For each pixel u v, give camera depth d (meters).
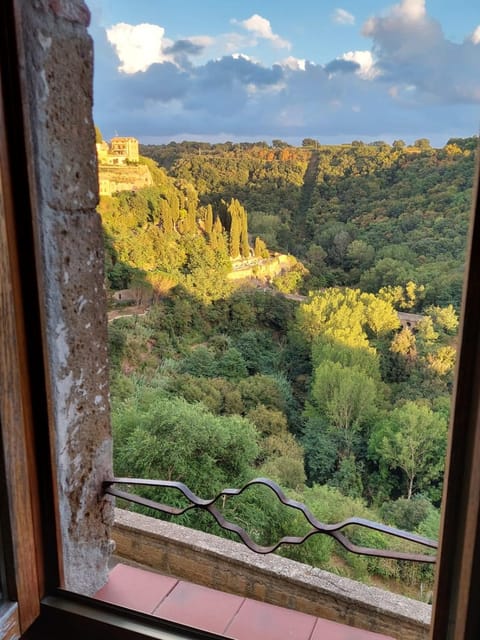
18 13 0.87
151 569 2.01
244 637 1.21
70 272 1.09
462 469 0.78
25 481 1.04
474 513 0.76
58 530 1.13
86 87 1.07
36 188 0.97
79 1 1.02
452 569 0.82
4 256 0.92
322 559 2.83
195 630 1.14
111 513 1.36
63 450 1.13
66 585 1.19
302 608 1.75
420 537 1.08
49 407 1.06
